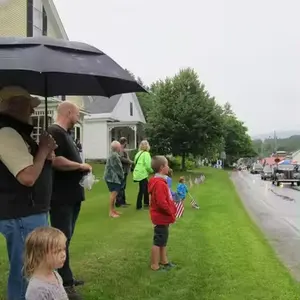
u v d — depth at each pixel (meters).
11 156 3.23
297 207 15.11
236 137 88.50
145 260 6.04
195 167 45.06
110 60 3.46
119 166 9.77
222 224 9.30
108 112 37.53
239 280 5.22
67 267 4.54
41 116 17.95
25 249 2.96
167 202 5.56
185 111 34.72
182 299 4.56
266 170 38.09
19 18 18.80
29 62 2.94
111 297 4.60
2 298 4.55
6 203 3.36
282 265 6.13
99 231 8.04
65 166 4.37
